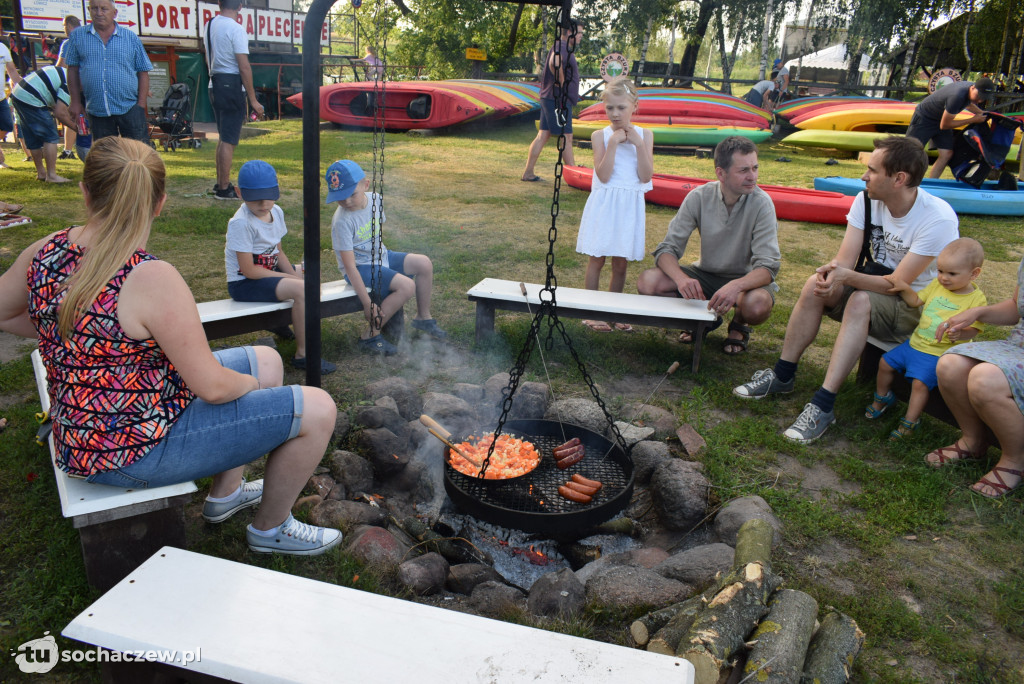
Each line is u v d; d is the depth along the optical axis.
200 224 6.89
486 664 1.66
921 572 2.64
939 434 3.61
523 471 2.98
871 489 3.15
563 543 2.93
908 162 3.51
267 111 17.95
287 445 2.31
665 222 8.45
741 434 3.58
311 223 2.95
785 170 12.51
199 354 2.00
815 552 2.73
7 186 8.23
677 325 4.21
